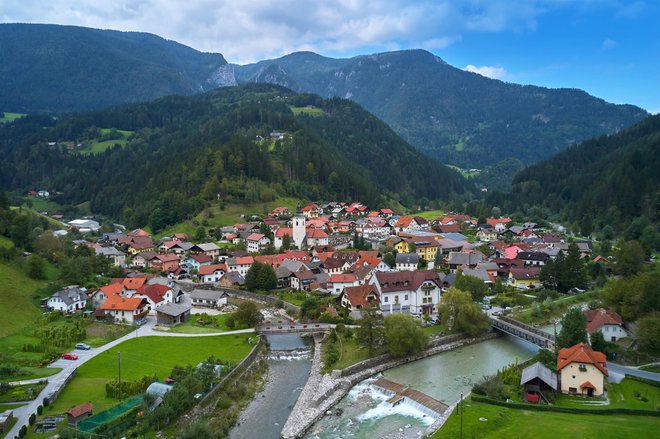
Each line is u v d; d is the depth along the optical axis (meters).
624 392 91.44
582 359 91.50
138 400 86.00
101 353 112.94
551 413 83.56
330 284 174.25
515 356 118.75
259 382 105.94
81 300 153.12
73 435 71.62
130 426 79.25
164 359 110.44
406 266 198.62
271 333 131.75
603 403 86.56
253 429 85.50
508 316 143.50
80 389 91.81
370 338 116.25
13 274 159.12
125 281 168.50
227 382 99.81
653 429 76.19
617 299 133.88
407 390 98.44
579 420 80.00
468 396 93.75
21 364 102.44
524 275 181.38
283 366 116.62
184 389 85.50
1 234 196.00
